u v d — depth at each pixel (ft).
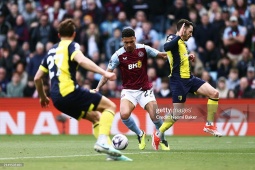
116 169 95.20
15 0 260.62
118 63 140.15
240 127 206.80
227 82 222.28
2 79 231.71
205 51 231.09
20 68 228.22
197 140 181.78
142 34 237.04
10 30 239.91
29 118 214.90
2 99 215.92
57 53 105.81
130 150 138.82
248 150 139.95
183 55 138.62
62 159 114.21
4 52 238.27
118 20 248.11
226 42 233.55
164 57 140.77
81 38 239.30
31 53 238.27
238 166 101.40
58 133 213.87
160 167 98.94
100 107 106.01
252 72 219.61
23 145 157.28
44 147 149.28
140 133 142.10
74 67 105.60
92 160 111.24
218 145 158.92
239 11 244.01
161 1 258.78
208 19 236.63
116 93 221.46
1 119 215.72
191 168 97.71
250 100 206.80
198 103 207.31
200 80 140.26
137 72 140.05
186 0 255.91
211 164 104.63
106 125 105.50
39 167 98.22
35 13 254.27
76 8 247.70
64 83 104.73
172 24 244.63
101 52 241.96
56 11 249.55
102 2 267.39
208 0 252.62
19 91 228.02
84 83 219.41
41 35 241.14
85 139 187.21
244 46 233.96
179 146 154.71
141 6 258.78
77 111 106.01
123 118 139.74
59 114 213.87
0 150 139.23
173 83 139.85
